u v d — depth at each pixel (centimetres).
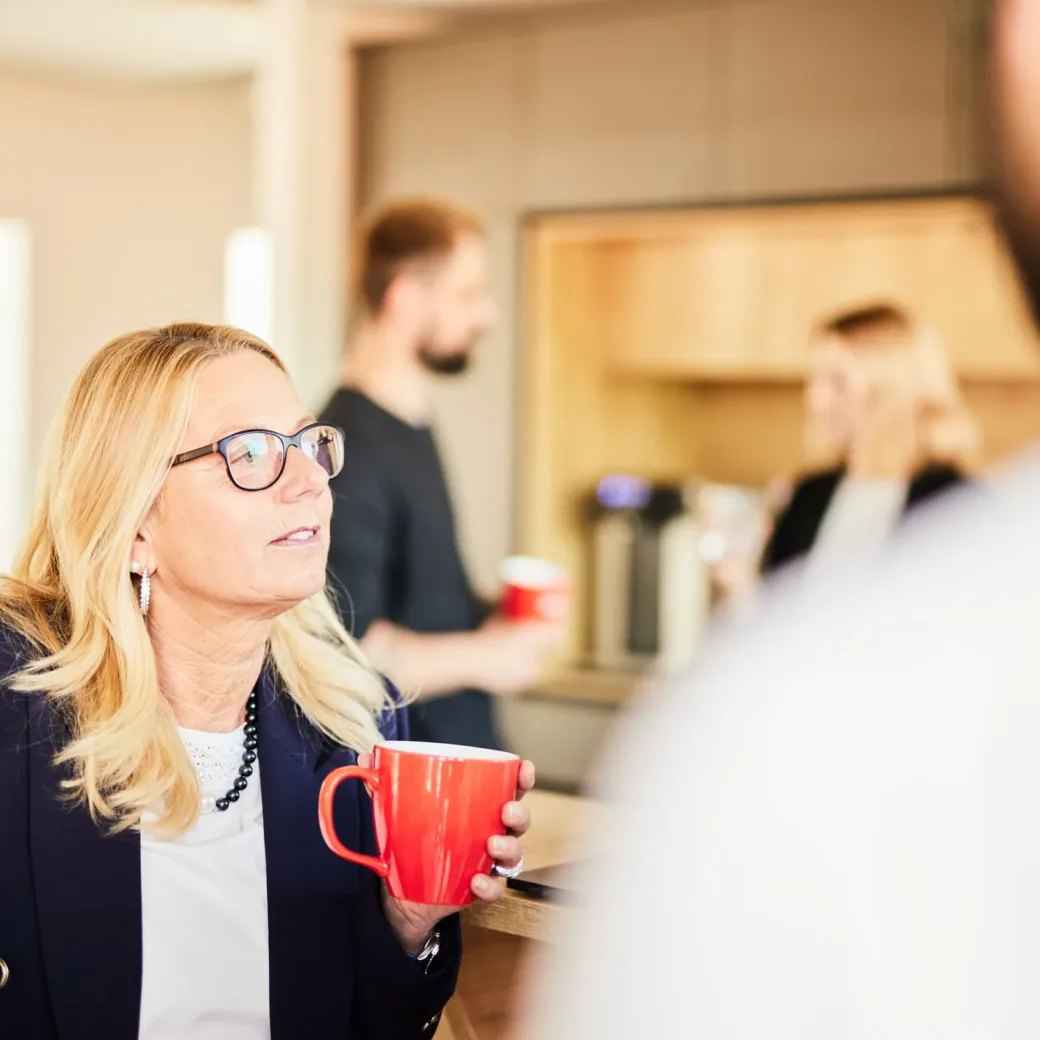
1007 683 36
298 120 439
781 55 384
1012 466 38
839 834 38
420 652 298
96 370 122
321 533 120
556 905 112
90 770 114
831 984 39
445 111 433
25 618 124
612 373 452
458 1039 133
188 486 117
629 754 46
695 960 42
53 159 534
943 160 363
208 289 531
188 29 463
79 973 113
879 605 38
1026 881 36
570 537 441
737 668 42
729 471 480
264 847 123
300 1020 119
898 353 385
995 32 30
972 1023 36
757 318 428
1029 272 30
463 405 433
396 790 102
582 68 413
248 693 126
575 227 416
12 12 451
